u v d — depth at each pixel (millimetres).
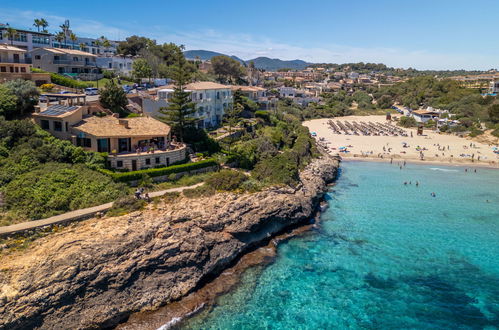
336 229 57812
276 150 76812
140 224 40906
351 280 43688
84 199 44969
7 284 31656
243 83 165000
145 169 55125
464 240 54531
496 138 128375
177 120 66750
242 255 48875
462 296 41062
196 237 43000
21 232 36969
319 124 167750
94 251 36125
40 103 64125
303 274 44750
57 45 128750
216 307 38438
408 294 41250
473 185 84750
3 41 106000
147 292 38031
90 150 54625
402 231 57438
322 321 36625
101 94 70000
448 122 154250
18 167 46625
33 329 32000
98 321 34750
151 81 115750
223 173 54844
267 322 36250
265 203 52531
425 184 85062
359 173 95188
